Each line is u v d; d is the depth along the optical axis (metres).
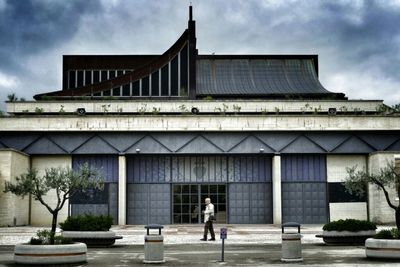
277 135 41.06
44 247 17.80
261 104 45.06
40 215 40.12
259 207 41.09
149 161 41.25
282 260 18.81
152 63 52.19
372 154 40.44
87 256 20.64
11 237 28.98
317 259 19.36
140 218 40.78
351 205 40.94
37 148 40.69
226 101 45.00
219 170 41.31
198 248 23.77
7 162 37.09
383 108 44.09
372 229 24.78
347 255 20.58
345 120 40.97
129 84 52.22
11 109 45.34
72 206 40.44
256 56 55.97
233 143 40.91
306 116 40.91
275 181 40.38
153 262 18.31
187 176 41.19
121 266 17.78
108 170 40.91
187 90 51.62
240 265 17.98
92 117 40.56
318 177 41.16
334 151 40.97
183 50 52.31
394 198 38.44
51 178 23.67
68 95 52.47
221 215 40.97
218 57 55.81
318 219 40.81
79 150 40.69
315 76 55.25
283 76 55.03
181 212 40.91
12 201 37.00
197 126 40.66
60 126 40.53
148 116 40.62
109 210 40.56
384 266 17.22
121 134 40.88
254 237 28.92
